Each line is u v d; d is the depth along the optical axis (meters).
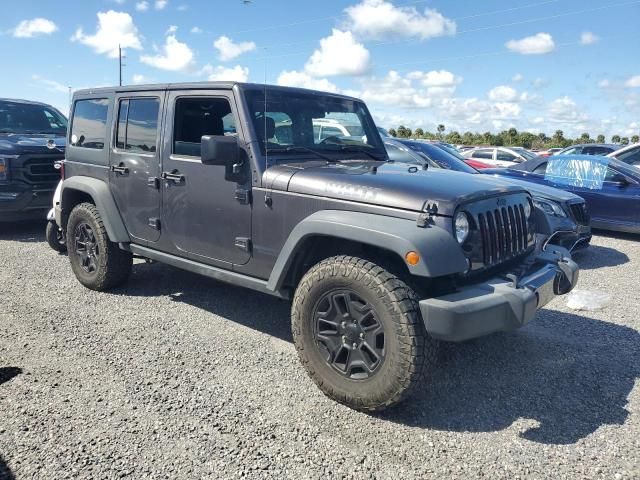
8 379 3.56
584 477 2.67
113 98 5.02
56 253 7.20
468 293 3.06
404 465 2.75
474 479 2.65
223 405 3.29
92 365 3.79
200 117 4.22
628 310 5.27
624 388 3.63
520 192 3.83
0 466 2.67
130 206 4.88
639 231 8.78
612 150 14.16
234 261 4.02
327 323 3.33
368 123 4.93
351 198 3.33
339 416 3.20
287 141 4.10
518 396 3.48
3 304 5.02
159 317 4.77
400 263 3.25
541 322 4.88
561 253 3.96
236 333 4.45
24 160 7.95
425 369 3.01
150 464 2.71
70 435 2.94
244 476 2.64
